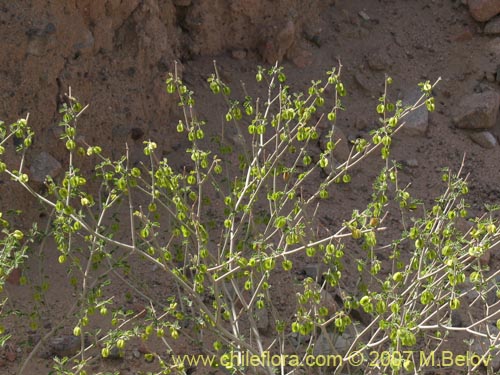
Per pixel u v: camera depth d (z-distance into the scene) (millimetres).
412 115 6758
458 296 4219
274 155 5020
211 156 5984
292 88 6758
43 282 4637
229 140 6152
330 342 4211
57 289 4918
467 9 7461
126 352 4652
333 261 4465
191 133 4586
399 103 4539
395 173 4551
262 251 4184
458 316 5160
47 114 5426
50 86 5434
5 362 4492
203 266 4094
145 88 5965
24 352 4426
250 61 6863
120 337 4082
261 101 6586
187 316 4539
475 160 6633
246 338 4852
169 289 5070
